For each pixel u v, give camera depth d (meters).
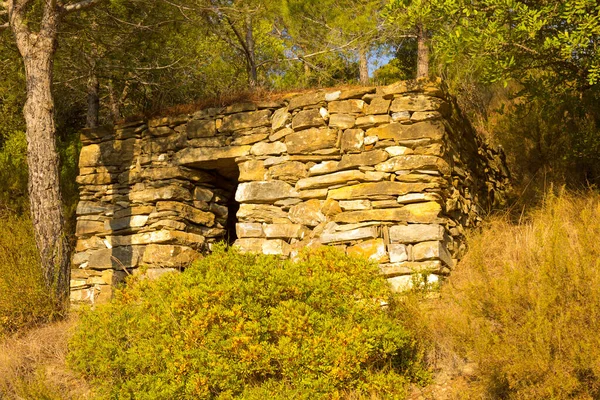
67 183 11.76
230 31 12.11
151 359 5.40
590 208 6.75
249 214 7.51
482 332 4.48
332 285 5.39
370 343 4.99
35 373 6.37
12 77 10.61
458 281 6.44
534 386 4.27
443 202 6.80
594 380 4.27
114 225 8.19
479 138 8.80
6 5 8.59
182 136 8.09
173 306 5.30
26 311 7.58
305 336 5.01
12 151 12.01
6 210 10.88
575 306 4.29
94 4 8.74
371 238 6.73
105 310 6.00
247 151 7.68
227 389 4.99
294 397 4.79
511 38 7.04
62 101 13.09
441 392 5.01
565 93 8.08
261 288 5.27
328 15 11.40
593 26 6.46
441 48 7.23
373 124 7.00
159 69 11.09
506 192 9.39
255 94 7.87
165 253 7.76
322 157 7.20
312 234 7.10
